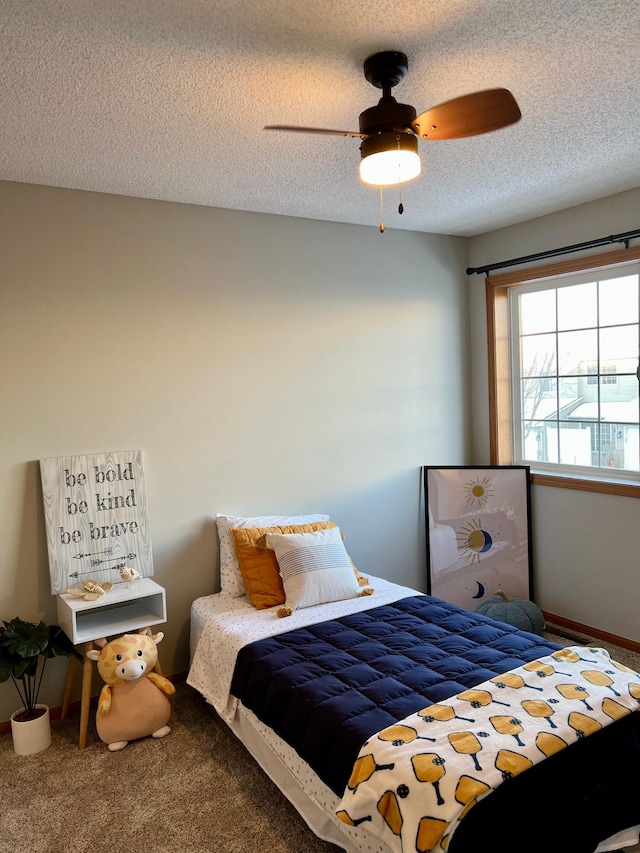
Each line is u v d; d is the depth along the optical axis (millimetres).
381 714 1954
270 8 1591
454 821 1500
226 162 2641
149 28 1655
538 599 3979
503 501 3988
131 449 3084
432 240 4168
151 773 2455
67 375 2912
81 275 2938
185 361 3229
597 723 1837
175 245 3188
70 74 1879
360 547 3898
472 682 2119
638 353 3459
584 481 3629
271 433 3521
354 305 3820
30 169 2646
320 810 1999
